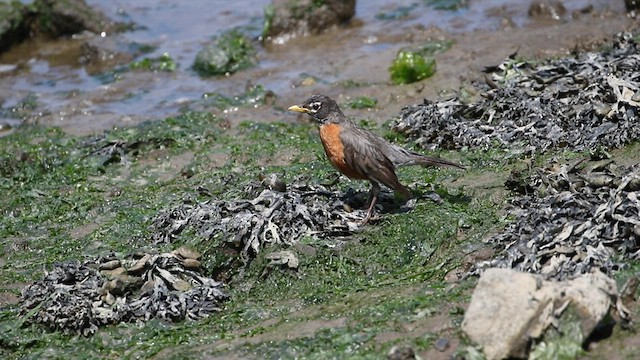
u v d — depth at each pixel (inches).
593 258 421.1
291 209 507.8
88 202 601.3
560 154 561.3
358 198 532.7
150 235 534.0
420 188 544.4
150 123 714.8
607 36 778.8
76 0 945.5
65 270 484.4
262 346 410.9
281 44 879.1
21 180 644.7
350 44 856.9
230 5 990.4
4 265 534.6
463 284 432.5
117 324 457.1
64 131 728.3
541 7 855.7
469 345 367.2
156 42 908.0
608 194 469.1
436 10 912.3
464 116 633.0
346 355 390.0
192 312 460.4
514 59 722.8
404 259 479.8
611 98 585.9
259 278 482.3
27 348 450.0
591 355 363.3
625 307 379.2
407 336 392.8
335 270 478.0
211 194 577.9
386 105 713.6
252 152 644.7
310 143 648.4
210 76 818.8
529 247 441.7
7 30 914.7
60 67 882.1
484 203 515.2
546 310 360.2
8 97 815.7
